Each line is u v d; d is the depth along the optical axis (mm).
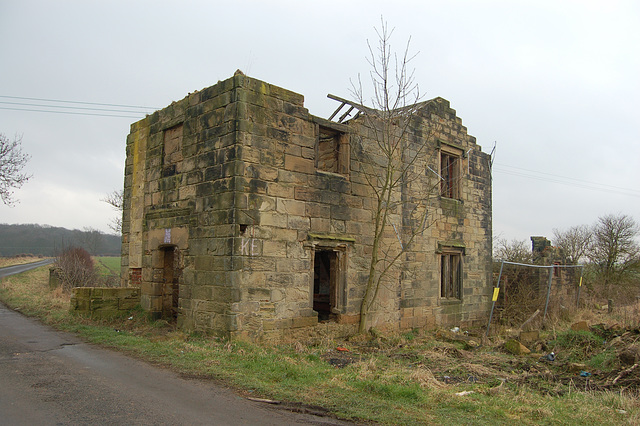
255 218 10703
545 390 8305
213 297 10742
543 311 19078
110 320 13234
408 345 12328
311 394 6809
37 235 83438
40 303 15859
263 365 8312
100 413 5582
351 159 13211
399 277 14688
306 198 11852
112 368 7762
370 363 9008
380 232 12961
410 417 6012
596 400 7453
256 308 10633
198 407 5992
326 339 11625
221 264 10586
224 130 10922
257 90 11008
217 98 11234
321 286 15242
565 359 11383
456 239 17438
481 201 18984
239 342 9945
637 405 7129
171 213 12594
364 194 13523
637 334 12172
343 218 12805
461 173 18000
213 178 11117
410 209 15359
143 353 8883
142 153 14422
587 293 27594
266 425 5500
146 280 13664
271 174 11117
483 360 10875
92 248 70188
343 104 15086
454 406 6688
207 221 11164
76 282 22922
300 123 11859
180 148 12680
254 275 10633
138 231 14328
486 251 19062
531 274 21094
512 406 6809
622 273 33500
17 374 7145
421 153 16094
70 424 5195
